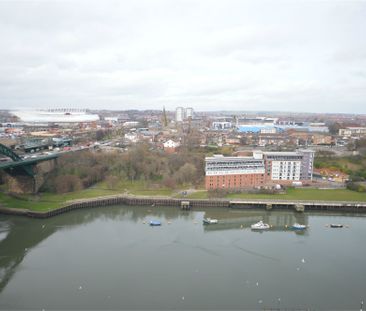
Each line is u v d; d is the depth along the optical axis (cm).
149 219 14988
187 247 11819
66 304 8381
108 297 8688
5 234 12975
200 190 18625
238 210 16450
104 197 17125
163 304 8406
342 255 11269
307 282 9519
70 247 11756
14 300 8544
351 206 16325
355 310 8250
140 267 10288
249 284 9369
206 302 8512
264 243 12262
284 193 18000
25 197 17138
